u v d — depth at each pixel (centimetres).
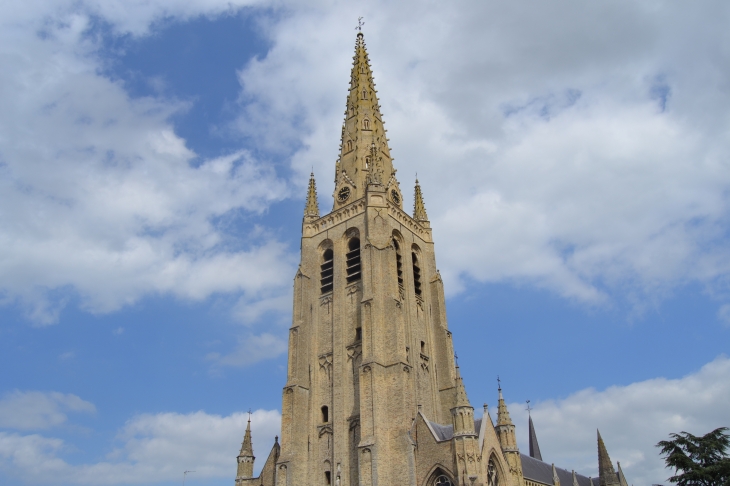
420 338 9269
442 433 7762
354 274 9156
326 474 8044
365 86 11456
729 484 5925
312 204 10388
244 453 9200
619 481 11850
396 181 10694
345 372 8525
